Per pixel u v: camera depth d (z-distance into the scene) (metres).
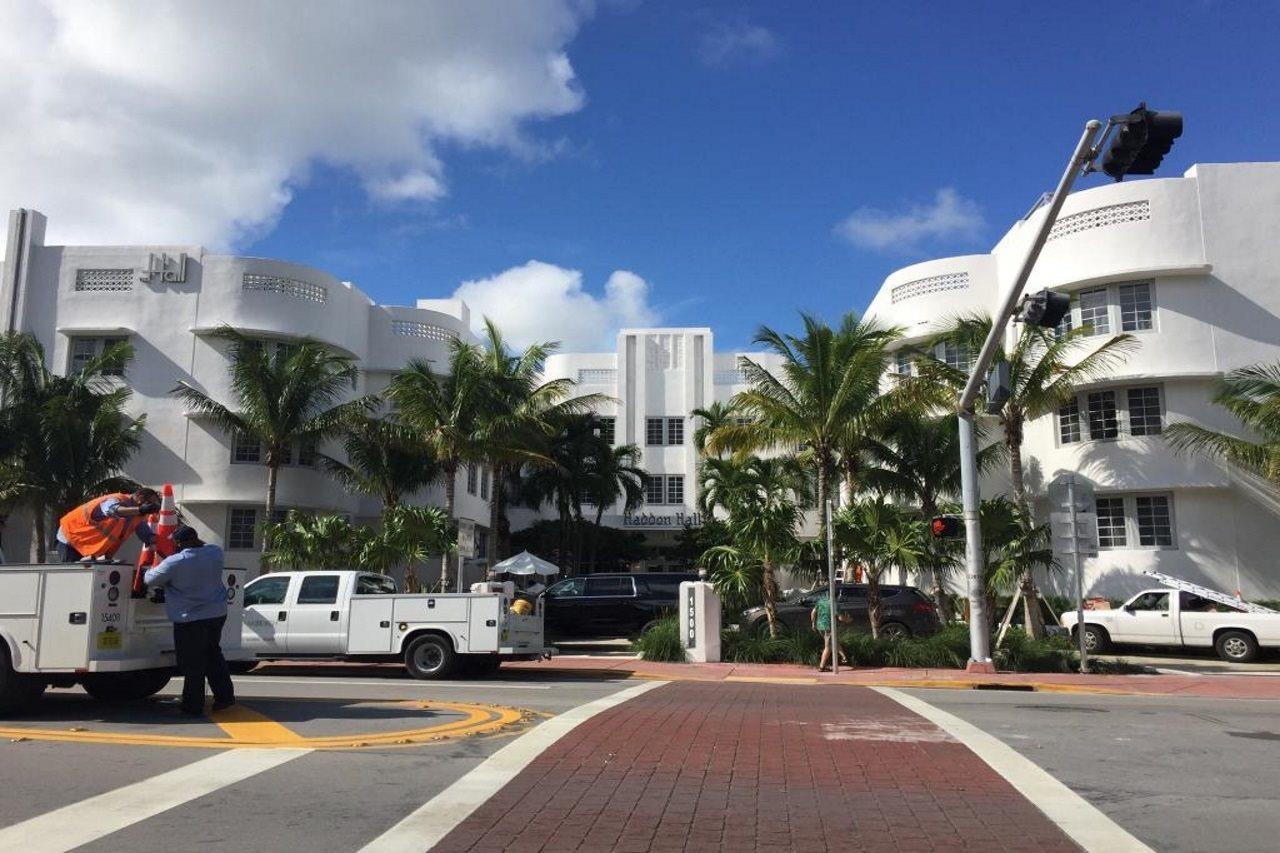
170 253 29.14
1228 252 25.31
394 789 6.58
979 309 29.78
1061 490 17.33
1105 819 6.07
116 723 9.05
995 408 15.84
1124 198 25.98
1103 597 25.39
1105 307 26.11
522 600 15.49
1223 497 24.66
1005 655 17.92
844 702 12.10
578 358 44.56
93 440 26.25
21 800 6.20
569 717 9.91
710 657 18.47
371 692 12.24
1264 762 8.02
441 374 33.69
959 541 19.41
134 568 9.60
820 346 24.50
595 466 36.94
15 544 28.41
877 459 27.70
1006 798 6.59
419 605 14.84
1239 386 22.91
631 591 25.47
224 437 28.45
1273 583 23.97
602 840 5.50
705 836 5.61
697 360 43.84
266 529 23.64
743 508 19.25
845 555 18.59
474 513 36.28
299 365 26.95
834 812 6.17
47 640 9.08
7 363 26.14
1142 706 12.27
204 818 5.82
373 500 31.64
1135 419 25.59
